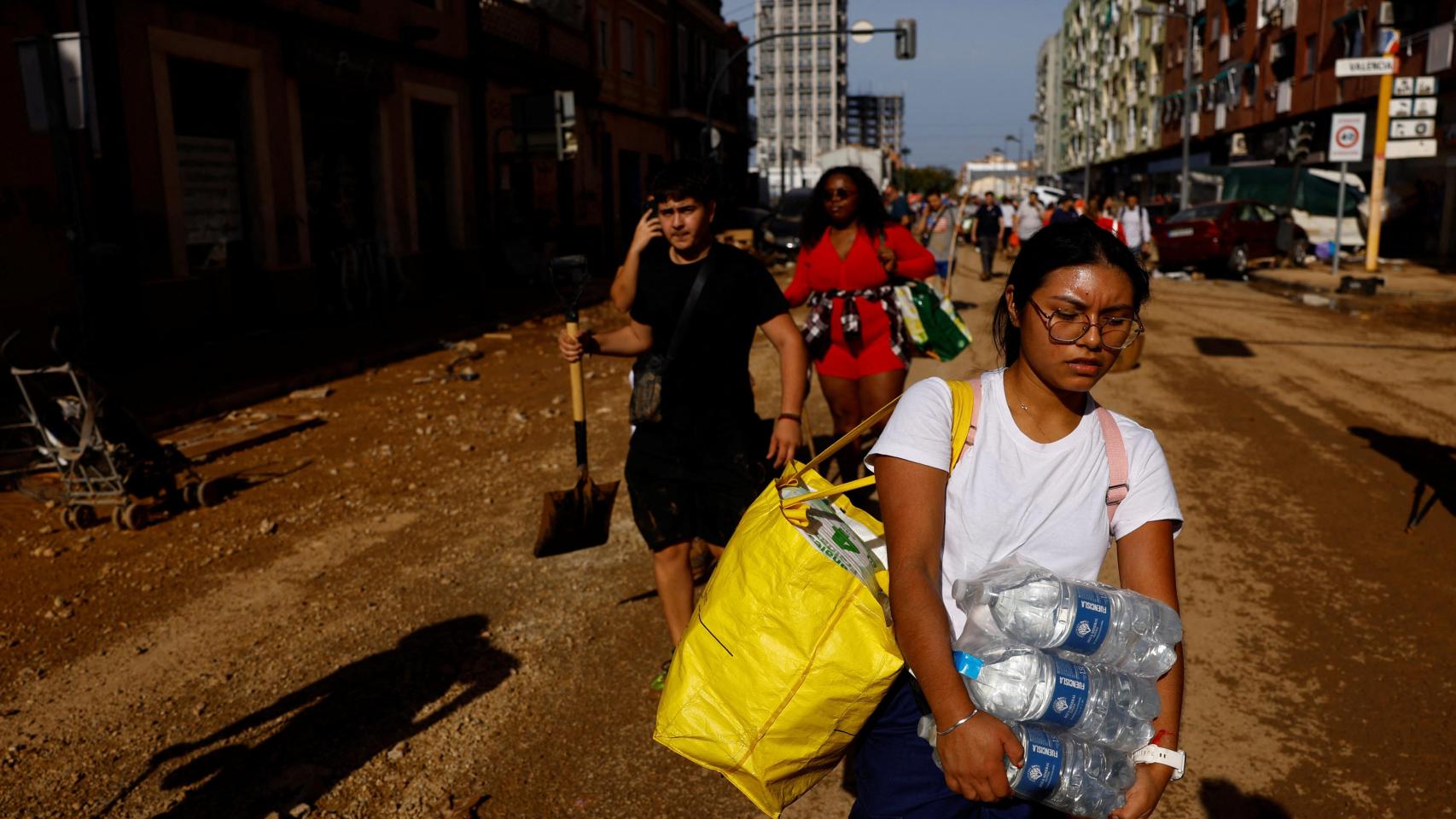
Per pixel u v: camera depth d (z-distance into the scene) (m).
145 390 9.20
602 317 15.82
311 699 3.75
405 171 16.80
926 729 1.68
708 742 1.90
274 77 13.38
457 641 4.22
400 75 16.53
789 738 1.85
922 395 1.78
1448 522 5.59
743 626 1.89
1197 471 6.65
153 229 11.34
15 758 3.38
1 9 9.60
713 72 37.12
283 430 7.92
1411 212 26.91
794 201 27.22
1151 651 1.60
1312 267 24.02
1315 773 3.23
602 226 26.59
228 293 12.74
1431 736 3.43
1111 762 1.57
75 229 8.08
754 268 3.49
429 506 6.05
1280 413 8.38
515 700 3.72
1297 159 24.66
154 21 11.27
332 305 15.09
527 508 5.96
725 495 3.51
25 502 6.22
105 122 10.58
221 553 5.32
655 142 31.25
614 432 7.83
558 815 3.06
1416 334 12.99
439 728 3.54
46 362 9.85
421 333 13.33
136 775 3.27
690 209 3.35
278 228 13.53
